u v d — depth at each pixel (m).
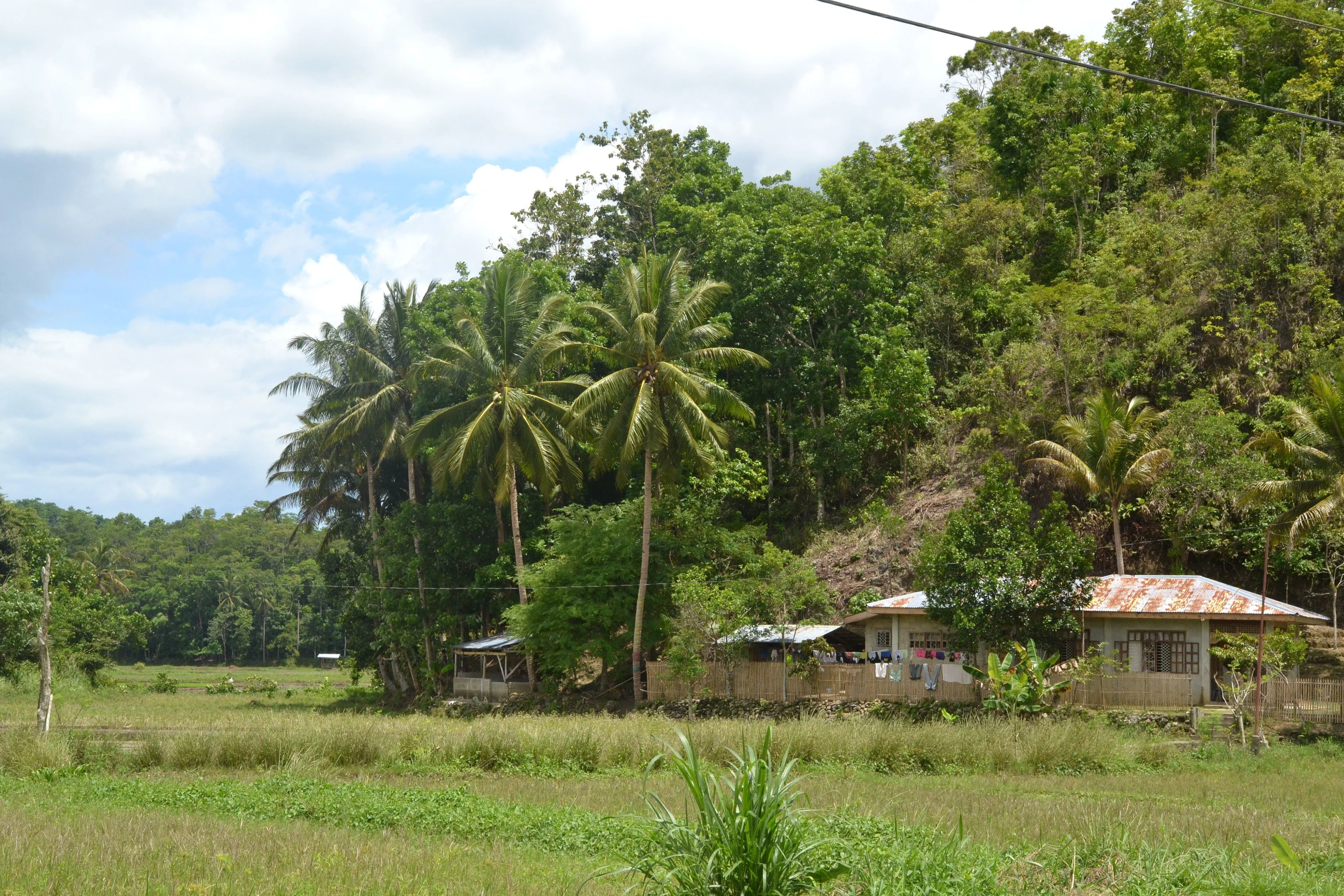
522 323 47.72
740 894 8.70
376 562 56.91
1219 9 60.06
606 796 19.91
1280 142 50.81
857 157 60.62
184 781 22.30
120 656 120.00
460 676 51.62
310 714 40.03
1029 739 25.97
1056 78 59.31
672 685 42.88
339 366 57.00
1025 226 55.28
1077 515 44.00
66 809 17.50
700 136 64.56
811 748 25.62
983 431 47.16
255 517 144.50
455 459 45.06
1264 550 36.88
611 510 48.38
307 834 14.24
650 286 43.91
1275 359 43.28
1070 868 11.15
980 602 35.09
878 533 48.41
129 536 152.12
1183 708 32.34
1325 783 22.88
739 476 50.84
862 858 10.20
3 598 57.62
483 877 11.76
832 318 53.28
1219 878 10.48
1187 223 48.72
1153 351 44.00
